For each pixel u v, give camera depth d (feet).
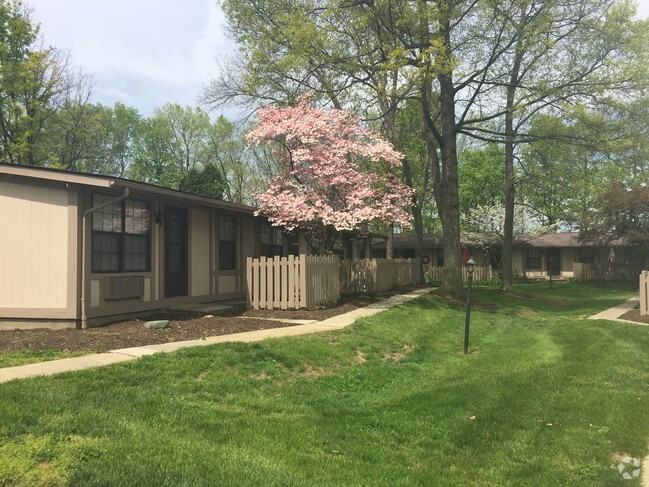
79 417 14.78
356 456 14.98
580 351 30.48
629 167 60.39
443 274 57.98
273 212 46.47
